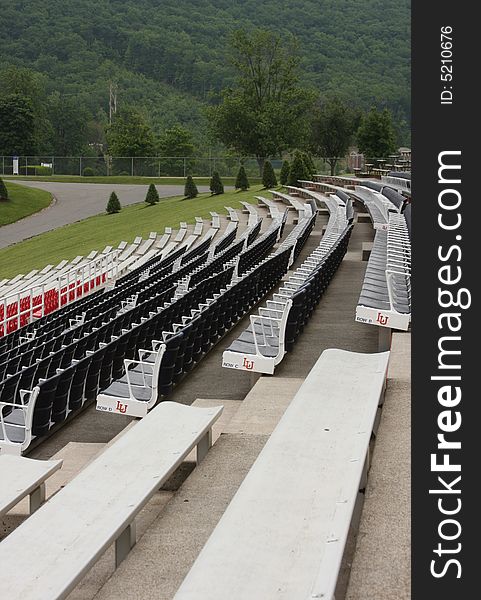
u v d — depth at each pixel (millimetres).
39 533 4156
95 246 37625
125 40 180000
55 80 163000
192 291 13680
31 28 179125
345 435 4848
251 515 3811
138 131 101125
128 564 4473
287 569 3361
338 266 18641
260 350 9391
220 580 3295
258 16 191500
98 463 5109
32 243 43594
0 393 9523
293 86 84125
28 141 101562
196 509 5164
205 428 5855
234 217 37719
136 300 16094
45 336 15289
